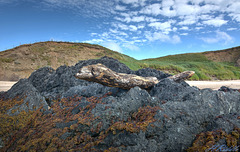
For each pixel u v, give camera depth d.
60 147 2.58
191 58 45.53
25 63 22.02
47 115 4.11
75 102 4.39
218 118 2.95
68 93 5.58
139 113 3.10
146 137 2.50
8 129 3.95
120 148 2.29
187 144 2.54
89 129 2.78
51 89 7.55
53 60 24.47
